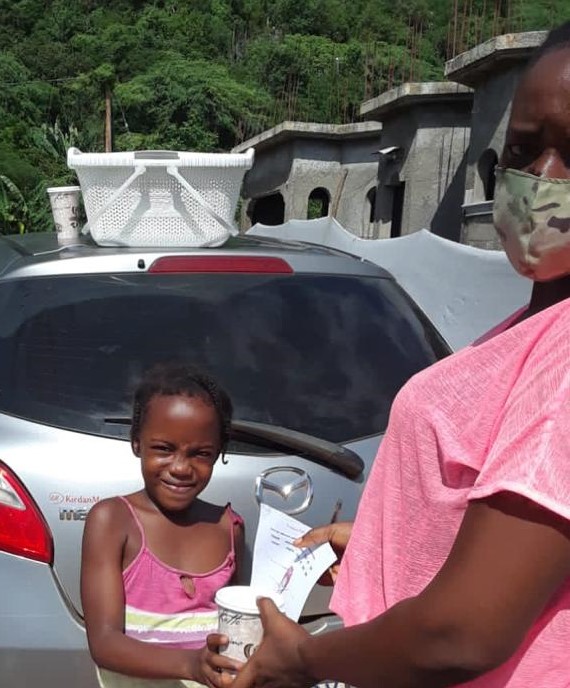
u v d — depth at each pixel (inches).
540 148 49.1
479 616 43.0
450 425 50.4
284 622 55.2
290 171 596.7
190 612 85.5
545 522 42.5
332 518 100.6
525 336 48.5
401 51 930.7
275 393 109.5
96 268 113.8
